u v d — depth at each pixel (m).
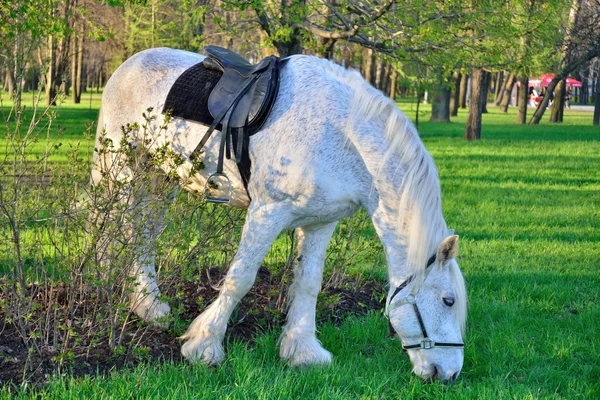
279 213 4.27
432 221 4.05
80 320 4.70
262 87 4.33
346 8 8.16
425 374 4.12
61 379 3.86
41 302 5.03
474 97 23.47
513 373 4.71
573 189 13.33
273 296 5.68
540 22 8.73
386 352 4.90
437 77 10.27
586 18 23.86
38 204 4.79
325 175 4.16
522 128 31.00
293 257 5.70
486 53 8.90
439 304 4.03
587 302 6.40
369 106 4.18
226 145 4.35
